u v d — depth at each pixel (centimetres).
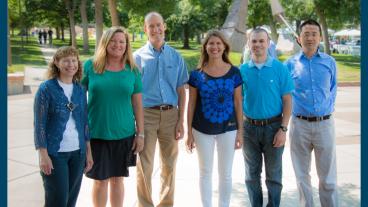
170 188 440
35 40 4919
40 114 331
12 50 3077
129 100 387
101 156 385
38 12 4125
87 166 367
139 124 398
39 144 331
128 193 511
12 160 619
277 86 402
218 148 410
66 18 4469
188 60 1612
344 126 902
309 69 406
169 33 4788
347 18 2512
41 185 519
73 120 343
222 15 3681
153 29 415
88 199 488
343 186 540
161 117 421
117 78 376
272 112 405
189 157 658
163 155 436
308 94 407
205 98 399
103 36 375
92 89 376
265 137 409
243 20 1652
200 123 404
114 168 391
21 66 1923
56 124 336
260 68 402
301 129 415
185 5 3142
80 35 7388
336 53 3809
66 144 340
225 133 404
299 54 414
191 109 412
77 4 3762
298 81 411
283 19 1134
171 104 425
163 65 420
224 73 399
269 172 418
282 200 494
